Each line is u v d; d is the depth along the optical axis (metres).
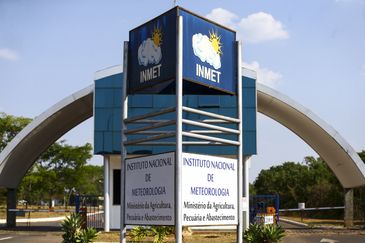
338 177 34.75
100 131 26.28
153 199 11.38
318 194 57.19
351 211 34.28
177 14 11.15
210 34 11.84
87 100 29.48
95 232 15.23
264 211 27.92
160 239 18.06
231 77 12.35
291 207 68.19
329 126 30.02
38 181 63.22
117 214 26.84
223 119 12.15
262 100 30.69
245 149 26.28
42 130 30.67
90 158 69.31
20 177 34.38
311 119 29.86
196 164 11.16
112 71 26.69
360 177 30.80
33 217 49.72
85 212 26.14
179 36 11.06
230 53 12.38
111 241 21.47
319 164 75.44
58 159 67.06
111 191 26.97
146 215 11.54
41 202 87.31
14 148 29.47
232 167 12.02
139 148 25.73
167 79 11.38
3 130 57.47
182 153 10.90
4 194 57.31
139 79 12.32
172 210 10.84
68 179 67.69
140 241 19.03
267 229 14.59
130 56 12.70
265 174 87.62
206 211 11.26
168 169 11.05
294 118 31.44
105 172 26.47
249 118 26.61
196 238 22.77
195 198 11.05
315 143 33.19
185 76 11.12
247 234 14.91
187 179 10.92
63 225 15.11
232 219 11.84
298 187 68.88
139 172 11.88
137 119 12.34
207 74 11.68
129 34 12.76
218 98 26.25
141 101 26.44
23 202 75.88
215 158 11.61
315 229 30.70
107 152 26.08
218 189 11.59
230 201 11.85
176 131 10.93
